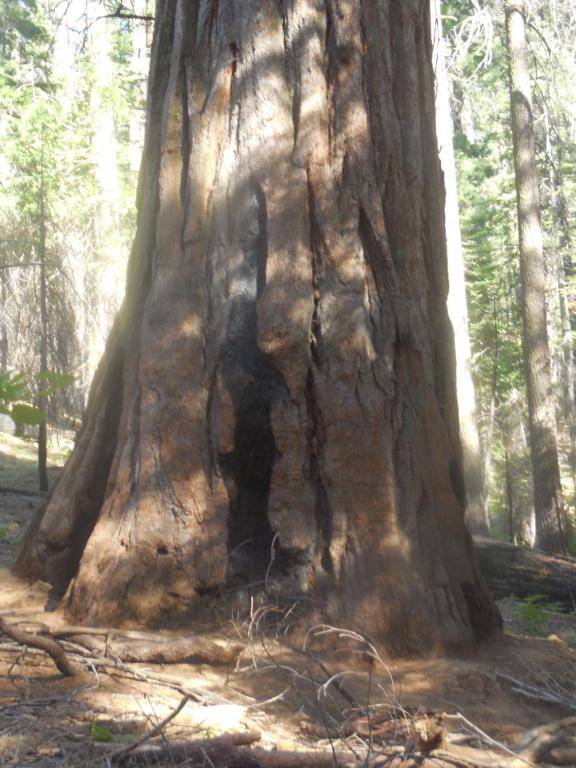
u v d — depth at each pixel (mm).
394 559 5879
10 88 19297
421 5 7102
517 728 5051
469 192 29594
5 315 16453
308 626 5746
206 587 5930
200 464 6105
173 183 6625
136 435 6219
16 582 6617
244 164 6422
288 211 6277
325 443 6043
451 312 19578
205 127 6590
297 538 5918
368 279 6336
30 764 3953
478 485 18562
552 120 25172
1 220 16578
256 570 6008
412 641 5766
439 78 19516
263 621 5832
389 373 6207
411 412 6312
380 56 6605
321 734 4652
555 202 30781
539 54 25500
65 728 4387
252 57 6559
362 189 6363
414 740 4301
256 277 6293
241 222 6371
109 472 6523
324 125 6445
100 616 5855
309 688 5227
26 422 3246
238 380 6145
